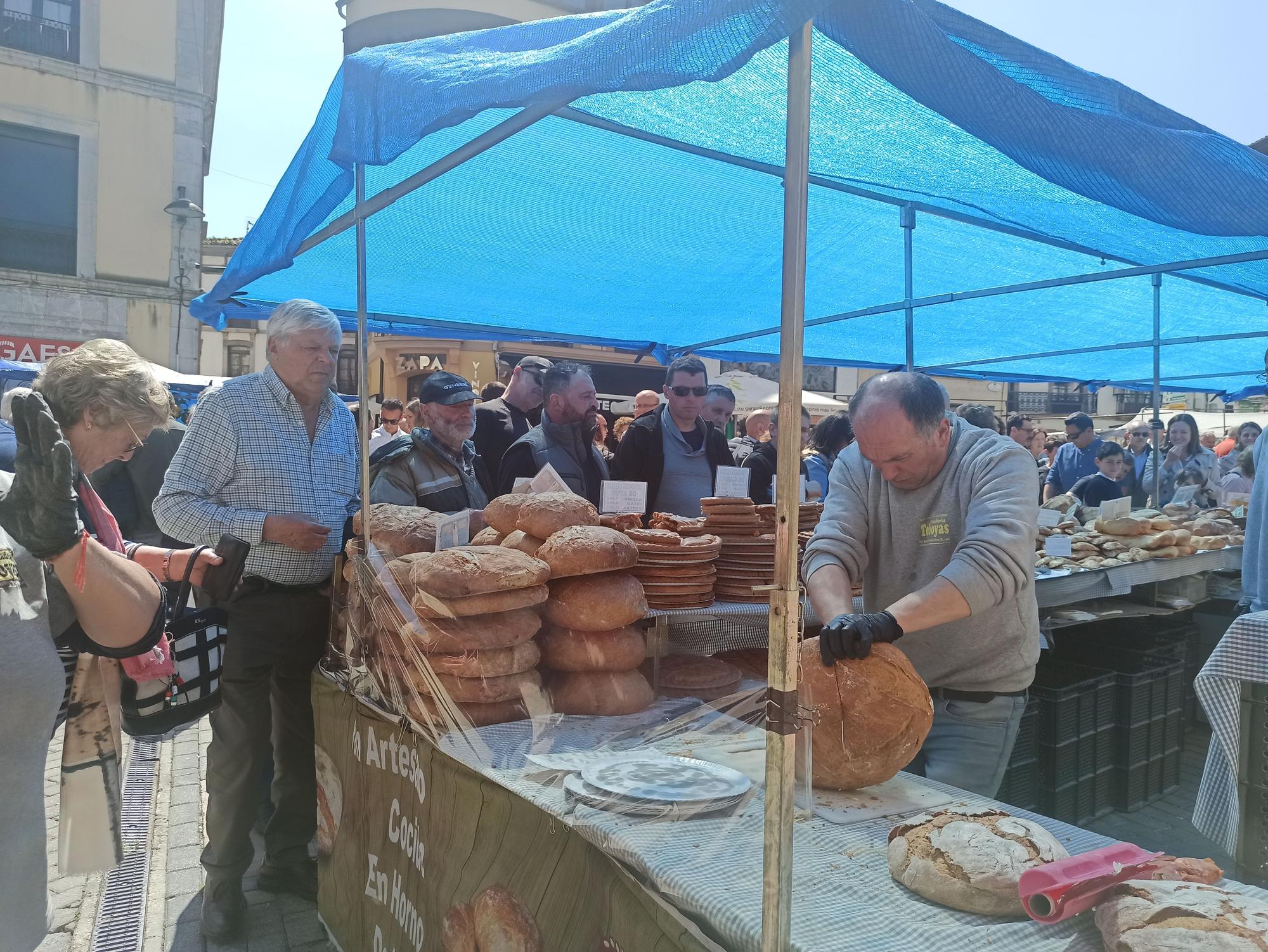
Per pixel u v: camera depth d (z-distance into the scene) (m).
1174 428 7.89
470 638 1.68
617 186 2.96
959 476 2.07
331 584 2.83
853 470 2.31
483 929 1.60
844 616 1.58
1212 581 5.02
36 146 14.70
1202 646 4.84
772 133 2.14
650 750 1.59
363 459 2.26
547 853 1.47
